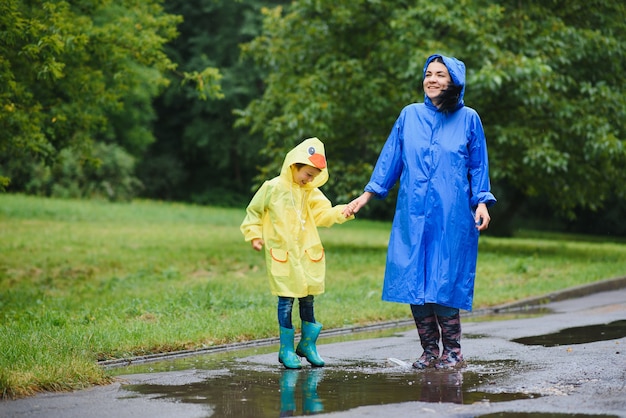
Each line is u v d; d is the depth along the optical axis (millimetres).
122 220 30250
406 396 5309
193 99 47656
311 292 6656
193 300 10906
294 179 6723
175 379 6039
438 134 6629
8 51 12273
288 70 21156
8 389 5340
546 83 18094
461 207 6539
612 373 5895
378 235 29016
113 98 15289
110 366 6867
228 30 45844
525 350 7184
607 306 11531
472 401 5102
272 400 5238
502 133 18719
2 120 12734
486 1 19594
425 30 19062
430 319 6660
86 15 15547
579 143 19656
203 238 23938
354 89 19641
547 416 4656
